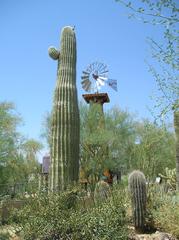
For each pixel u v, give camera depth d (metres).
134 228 6.81
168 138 15.62
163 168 17.48
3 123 12.63
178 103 3.71
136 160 17.27
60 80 8.95
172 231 6.49
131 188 6.93
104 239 5.38
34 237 5.62
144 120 16.38
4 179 11.80
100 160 18.91
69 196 6.41
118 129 20.48
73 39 9.39
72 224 5.57
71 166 8.37
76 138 8.69
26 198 6.69
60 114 8.59
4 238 5.80
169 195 8.07
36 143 17.70
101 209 5.78
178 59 3.56
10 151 12.66
